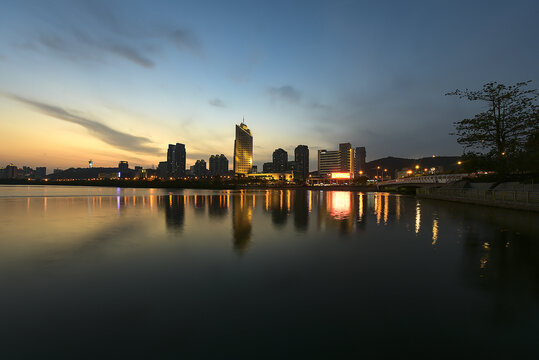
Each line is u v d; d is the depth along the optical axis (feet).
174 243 40.47
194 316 18.34
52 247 38.01
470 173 138.10
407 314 18.51
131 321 17.69
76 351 14.55
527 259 31.19
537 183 97.25
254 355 14.21
